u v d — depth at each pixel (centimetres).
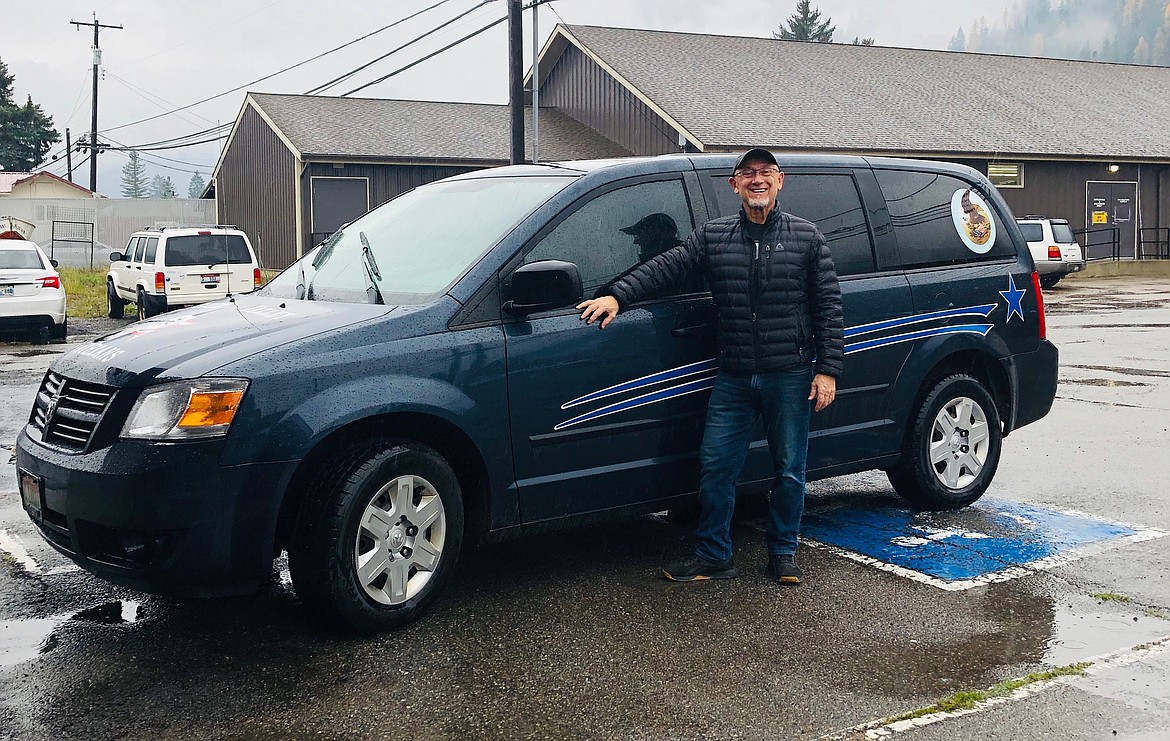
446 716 358
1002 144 2855
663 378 488
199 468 390
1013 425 629
